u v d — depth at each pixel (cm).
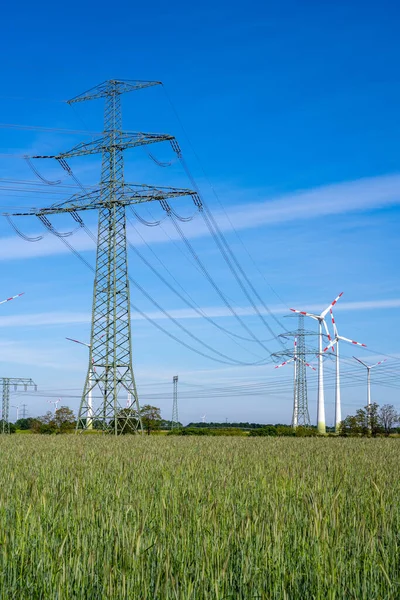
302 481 1808
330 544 1069
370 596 909
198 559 1019
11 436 6444
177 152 6300
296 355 12238
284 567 984
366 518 1348
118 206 6600
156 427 10475
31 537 1139
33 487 1616
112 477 2084
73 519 1276
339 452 3762
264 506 1429
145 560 980
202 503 1484
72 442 4819
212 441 5366
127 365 6494
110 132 6581
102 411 6456
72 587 923
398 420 10769
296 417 12094
